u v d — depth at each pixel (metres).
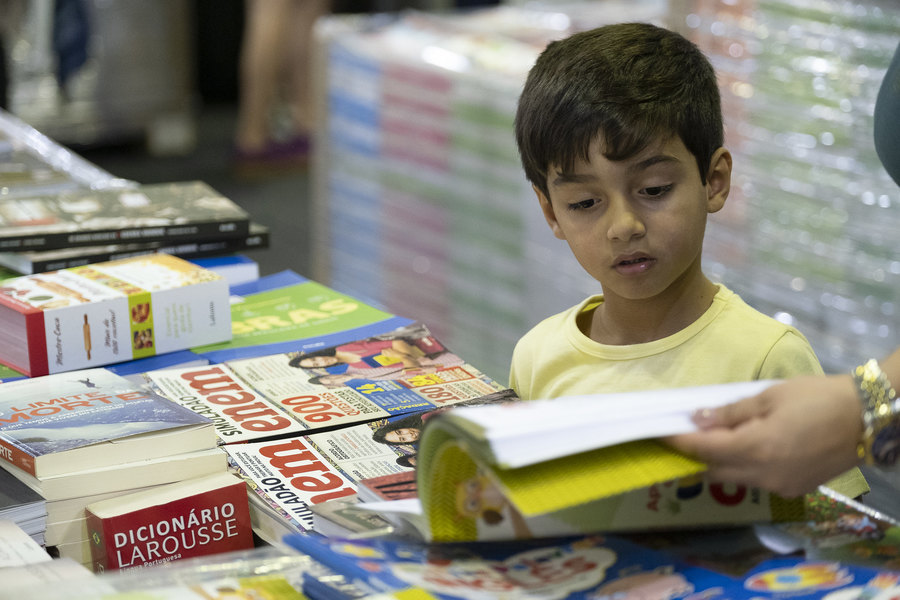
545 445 0.99
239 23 9.98
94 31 7.57
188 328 1.98
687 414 1.07
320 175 5.25
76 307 1.85
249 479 1.45
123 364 1.92
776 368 1.61
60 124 7.65
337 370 1.85
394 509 1.17
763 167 3.36
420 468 1.09
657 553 1.11
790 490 1.06
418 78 4.48
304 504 1.38
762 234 3.40
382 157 4.82
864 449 1.05
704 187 1.57
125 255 2.29
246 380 1.80
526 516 1.02
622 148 1.46
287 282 2.39
